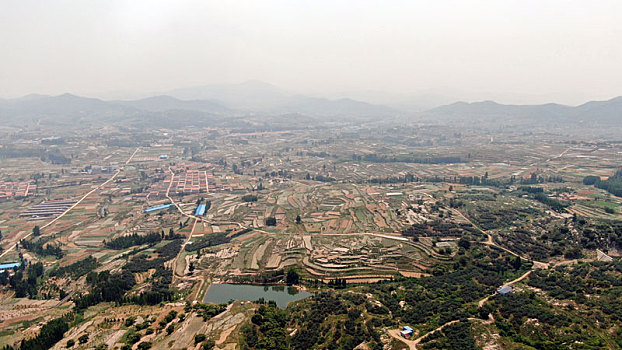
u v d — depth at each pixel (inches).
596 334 5610.2
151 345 6284.5
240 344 6166.3
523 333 5890.8
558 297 6889.8
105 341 6476.4
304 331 6555.1
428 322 6565.0
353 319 6752.0
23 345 6397.6
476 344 5674.2
